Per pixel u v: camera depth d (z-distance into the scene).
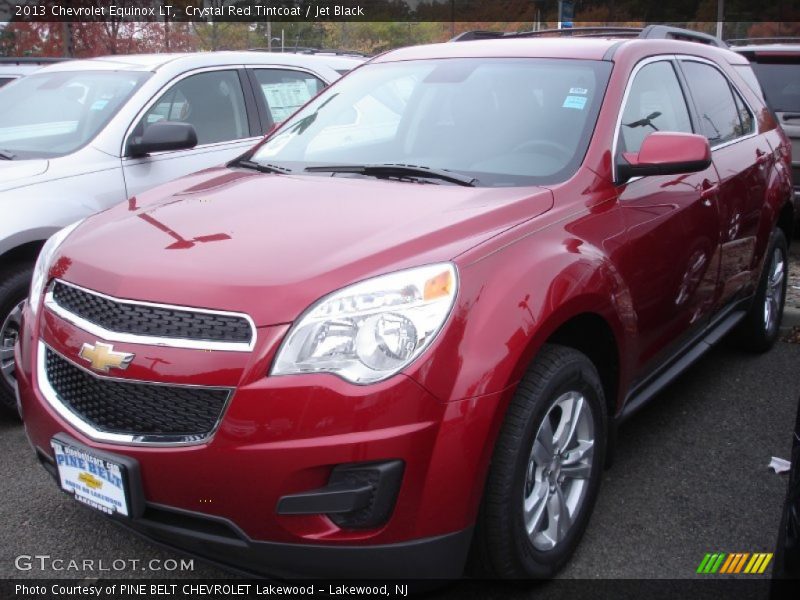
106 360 2.50
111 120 4.96
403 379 2.34
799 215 8.01
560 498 2.86
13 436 4.09
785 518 2.24
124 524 2.61
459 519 2.44
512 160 3.35
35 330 2.88
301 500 2.33
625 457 3.84
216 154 5.46
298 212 2.94
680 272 3.63
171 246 2.72
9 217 4.10
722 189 4.07
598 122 3.38
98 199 4.61
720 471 3.71
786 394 4.59
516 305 2.55
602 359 3.17
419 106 3.81
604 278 2.91
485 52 4.01
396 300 2.40
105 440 2.51
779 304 5.31
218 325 2.41
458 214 2.82
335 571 2.41
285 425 2.31
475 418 2.41
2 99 5.45
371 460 2.31
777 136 5.16
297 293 2.40
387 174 3.41
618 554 3.08
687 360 4.03
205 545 2.47
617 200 3.24
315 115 4.12
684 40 4.69
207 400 2.40
